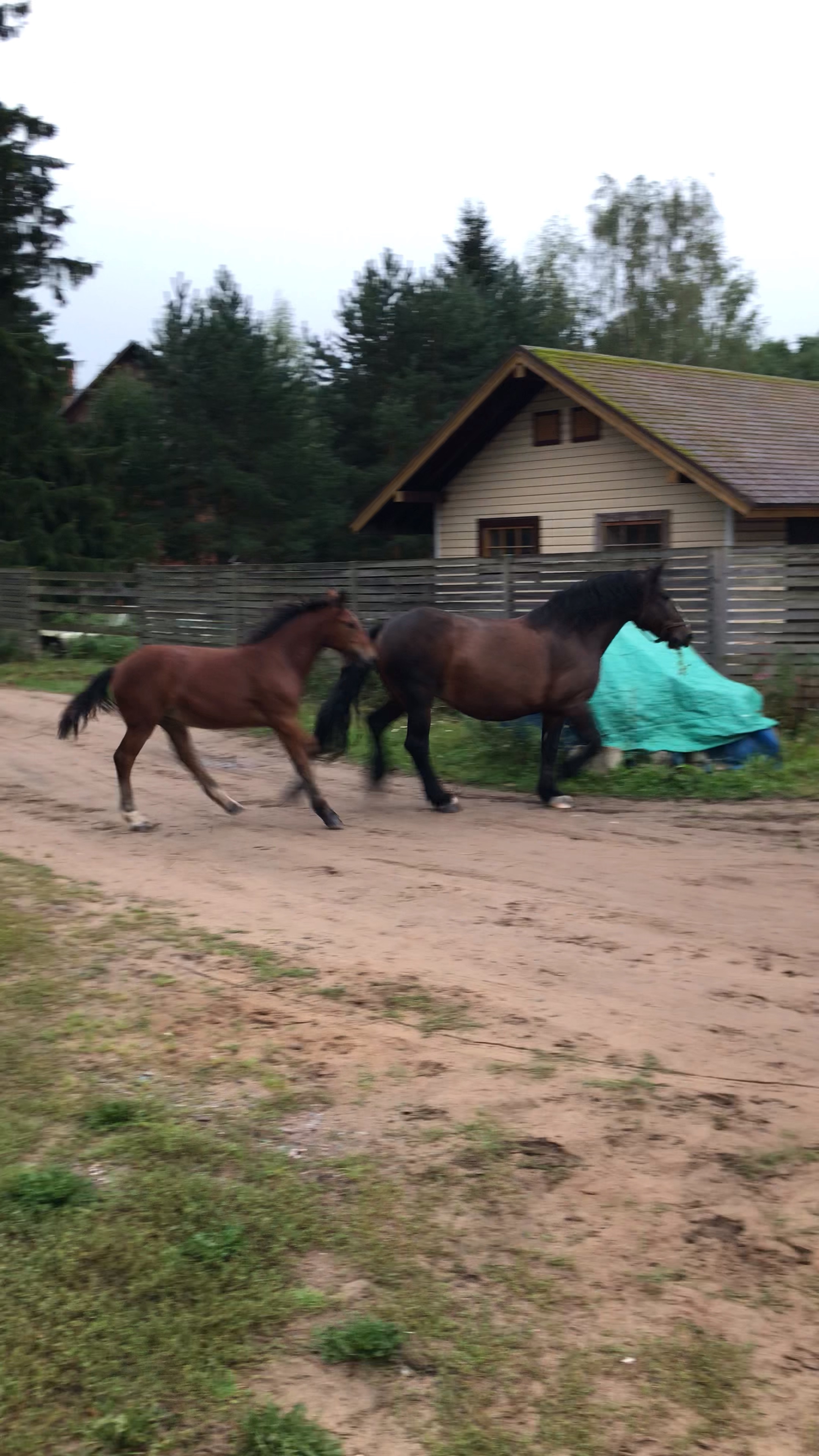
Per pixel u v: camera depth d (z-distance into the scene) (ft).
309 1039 17.62
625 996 19.02
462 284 108.78
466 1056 16.88
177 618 67.00
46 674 68.39
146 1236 12.46
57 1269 11.91
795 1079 15.85
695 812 31.96
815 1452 9.49
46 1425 9.85
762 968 20.04
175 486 101.50
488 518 62.59
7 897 25.38
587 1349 10.70
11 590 77.87
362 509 104.58
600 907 23.91
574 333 139.44
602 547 57.36
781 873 25.73
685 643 34.78
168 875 27.37
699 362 154.92
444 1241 12.38
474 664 32.78
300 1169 13.88
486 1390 10.25
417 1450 9.62
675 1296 11.39
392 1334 10.80
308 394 107.24
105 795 37.01
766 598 39.83
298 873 27.32
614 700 36.94
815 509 48.78
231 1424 9.89
